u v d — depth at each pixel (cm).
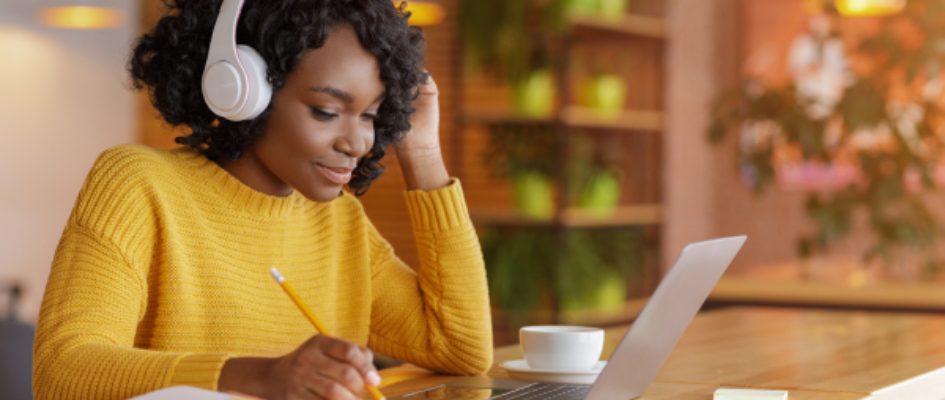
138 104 646
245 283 173
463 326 194
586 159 567
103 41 633
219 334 170
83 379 143
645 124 591
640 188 611
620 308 578
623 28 571
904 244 530
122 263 157
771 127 545
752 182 679
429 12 488
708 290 171
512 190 559
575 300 550
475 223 554
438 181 196
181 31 167
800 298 467
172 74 168
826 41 541
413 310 196
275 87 161
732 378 188
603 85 569
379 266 197
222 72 160
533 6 542
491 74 561
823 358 214
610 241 584
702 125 657
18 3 602
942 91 549
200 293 169
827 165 539
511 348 233
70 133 625
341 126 163
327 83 158
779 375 192
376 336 199
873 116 520
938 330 267
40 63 611
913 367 204
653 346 162
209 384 138
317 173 164
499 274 547
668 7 605
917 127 521
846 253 655
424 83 180
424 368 198
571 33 566
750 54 671
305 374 133
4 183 599
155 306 166
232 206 172
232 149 168
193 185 170
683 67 630
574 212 556
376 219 600
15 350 218
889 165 528
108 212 158
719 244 163
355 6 160
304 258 182
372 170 183
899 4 524
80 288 153
